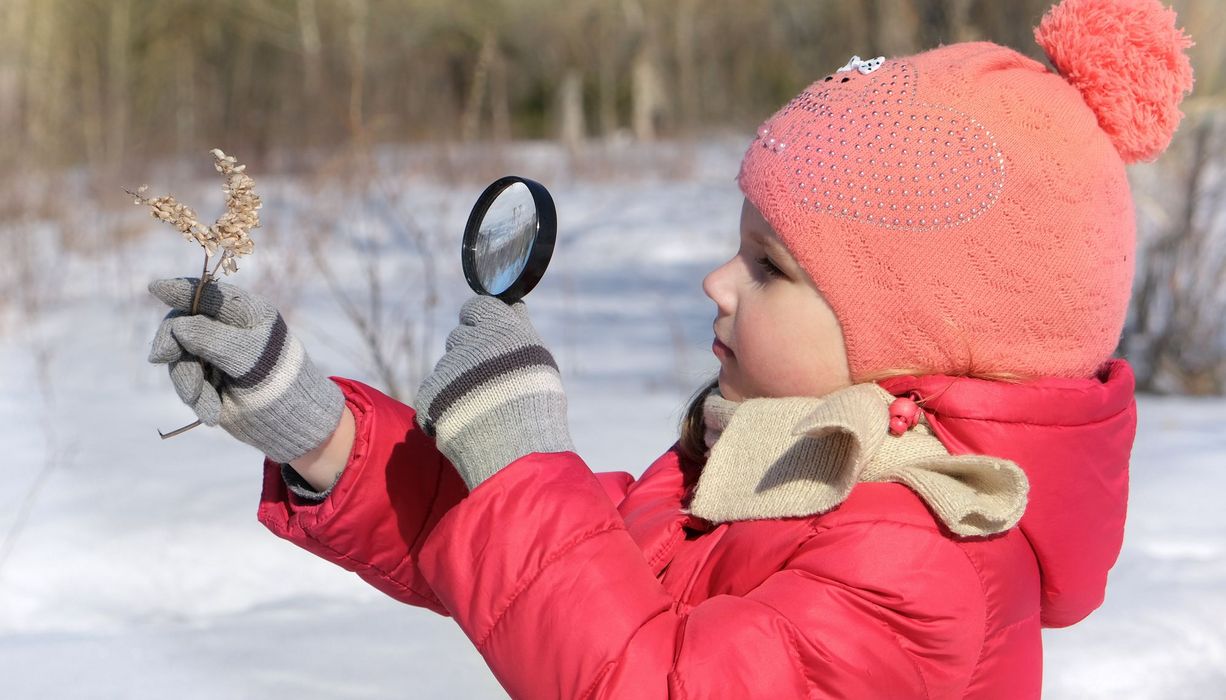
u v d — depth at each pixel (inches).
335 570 113.4
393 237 321.1
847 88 53.4
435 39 662.5
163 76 644.1
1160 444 154.1
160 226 402.3
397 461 56.9
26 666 88.7
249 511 126.3
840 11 348.2
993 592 49.1
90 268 319.3
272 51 670.5
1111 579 104.5
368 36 610.5
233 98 647.8
